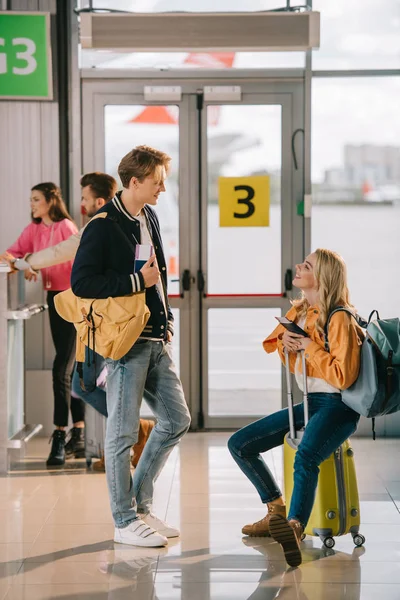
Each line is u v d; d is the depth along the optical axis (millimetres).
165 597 4363
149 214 5285
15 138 8039
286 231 8195
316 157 8125
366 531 5324
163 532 5266
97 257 4945
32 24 7852
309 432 4844
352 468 5055
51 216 7320
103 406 6414
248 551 5008
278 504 5234
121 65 8094
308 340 4879
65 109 8078
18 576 4660
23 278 7281
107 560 4883
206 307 8203
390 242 8164
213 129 8156
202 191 8164
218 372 8234
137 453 6551
